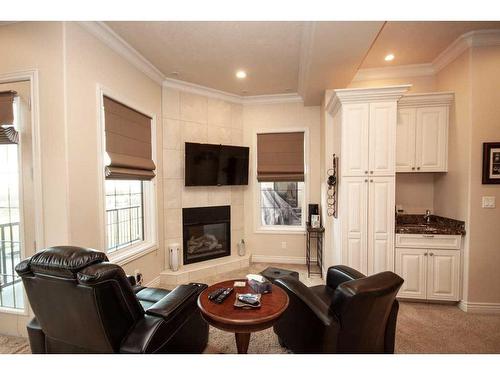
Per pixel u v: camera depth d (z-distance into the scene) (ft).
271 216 14.30
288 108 13.57
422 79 10.57
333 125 10.93
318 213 12.73
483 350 6.40
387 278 4.81
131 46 8.63
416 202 10.68
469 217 8.39
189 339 5.63
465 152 8.54
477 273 8.36
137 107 9.37
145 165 9.75
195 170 11.76
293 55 9.36
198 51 9.04
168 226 11.55
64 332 4.50
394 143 8.83
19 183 6.79
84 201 6.97
